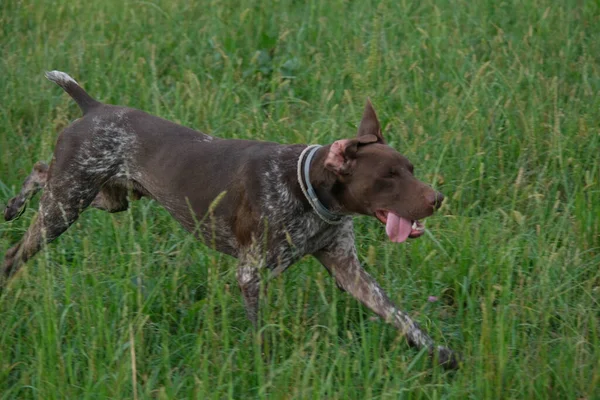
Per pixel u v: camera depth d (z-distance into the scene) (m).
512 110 11.70
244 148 8.70
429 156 10.86
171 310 8.73
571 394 7.48
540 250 9.24
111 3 14.70
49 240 9.29
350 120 11.43
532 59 12.71
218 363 7.75
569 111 11.54
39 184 9.89
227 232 8.66
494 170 10.98
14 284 8.70
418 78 12.45
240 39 13.78
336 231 8.55
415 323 8.29
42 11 14.37
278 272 8.51
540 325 8.52
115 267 9.07
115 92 12.44
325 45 13.62
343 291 8.82
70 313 8.41
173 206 9.02
